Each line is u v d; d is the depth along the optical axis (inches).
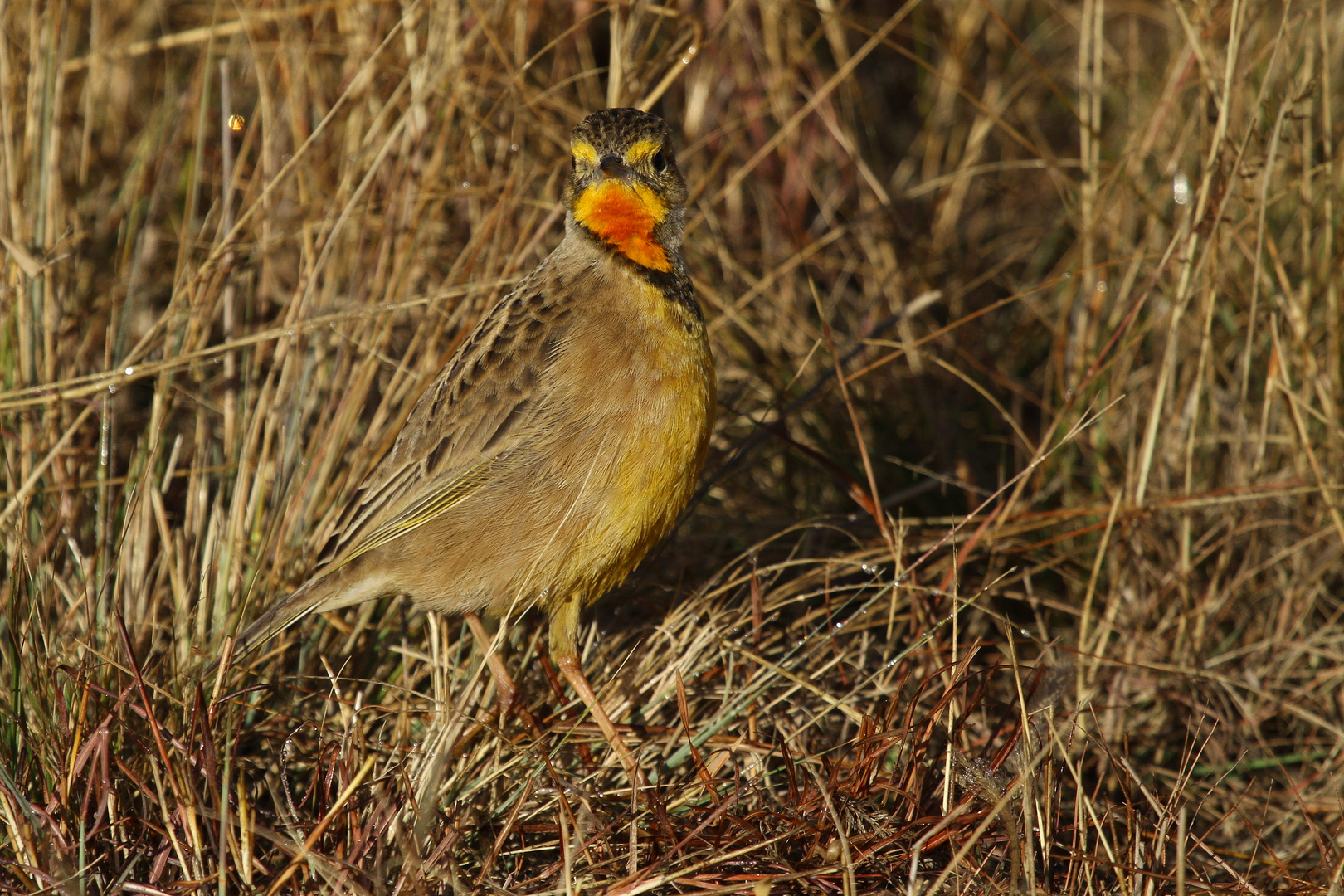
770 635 385.7
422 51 456.4
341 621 391.9
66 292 426.6
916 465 478.3
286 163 446.0
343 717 335.3
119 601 338.6
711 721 350.0
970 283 532.7
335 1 464.4
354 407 404.2
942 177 562.9
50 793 303.4
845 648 386.0
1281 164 468.1
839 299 541.0
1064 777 346.9
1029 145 492.1
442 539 352.2
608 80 503.2
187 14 557.3
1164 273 457.1
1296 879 310.0
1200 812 363.9
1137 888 295.6
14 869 284.4
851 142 553.0
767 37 551.8
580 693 357.1
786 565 384.2
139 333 468.1
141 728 322.0
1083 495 453.7
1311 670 407.8
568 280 355.3
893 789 313.3
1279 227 493.7
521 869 313.3
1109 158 491.5
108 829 296.0
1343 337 438.3
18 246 391.2
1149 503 411.8
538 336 349.4
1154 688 397.7
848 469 467.8
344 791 289.4
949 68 602.2
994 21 614.2
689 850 300.7
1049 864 304.3
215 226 483.5
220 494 371.6
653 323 345.4
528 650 380.8
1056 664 368.8
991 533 401.4
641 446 344.8
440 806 300.0
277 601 374.3
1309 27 442.9
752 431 449.7
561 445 344.2
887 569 410.0
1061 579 439.5
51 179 419.5
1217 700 396.8
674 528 410.6
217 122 521.3
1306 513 424.5
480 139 462.6
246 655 353.7
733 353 496.4
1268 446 449.1
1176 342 421.7
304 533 395.5
